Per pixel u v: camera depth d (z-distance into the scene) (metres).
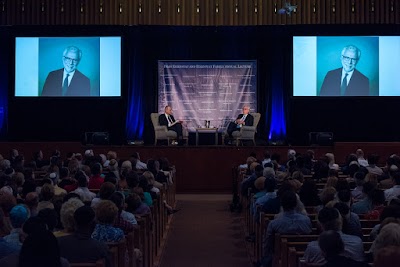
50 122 19.44
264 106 19.56
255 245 8.70
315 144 17.84
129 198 7.88
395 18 18.31
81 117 19.50
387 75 18.64
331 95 18.72
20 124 19.38
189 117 19.50
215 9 18.34
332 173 9.89
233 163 16.53
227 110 19.45
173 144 17.97
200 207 14.05
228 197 15.74
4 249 5.01
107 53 18.81
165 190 11.31
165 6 18.33
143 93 19.56
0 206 6.47
